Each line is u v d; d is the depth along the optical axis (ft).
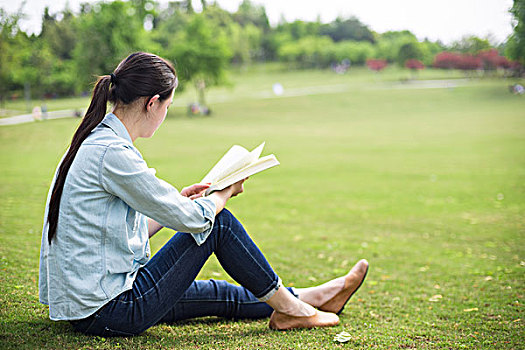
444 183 39.65
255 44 357.00
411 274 14.73
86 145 6.09
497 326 8.98
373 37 443.73
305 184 39.91
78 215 5.98
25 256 12.51
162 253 6.79
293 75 300.61
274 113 146.30
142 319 6.59
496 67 259.19
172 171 46.80
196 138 84.79
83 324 6.51
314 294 8.62
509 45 63.41
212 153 64.18
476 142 70.49
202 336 7.30
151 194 6.11
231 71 322.14
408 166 50.49
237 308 8.16
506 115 119.14
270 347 7.02
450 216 27.07
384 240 20.92
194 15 177.06
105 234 6.11
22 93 171.12
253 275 7.25
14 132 86.28
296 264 15.72
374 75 287.89
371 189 37.47
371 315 9.66
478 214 27.50
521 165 48.34
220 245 7.02
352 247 19.19
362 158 57.82
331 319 8.27
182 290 6.84
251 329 7.88
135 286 6.58
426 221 25.72
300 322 7.91
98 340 6.48
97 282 6.10
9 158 52.65
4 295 8.59
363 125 109.81
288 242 19.95
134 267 6.62
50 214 6.07
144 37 158.30
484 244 19.99
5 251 12.97
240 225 7.11
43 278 6.50
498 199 32.19
